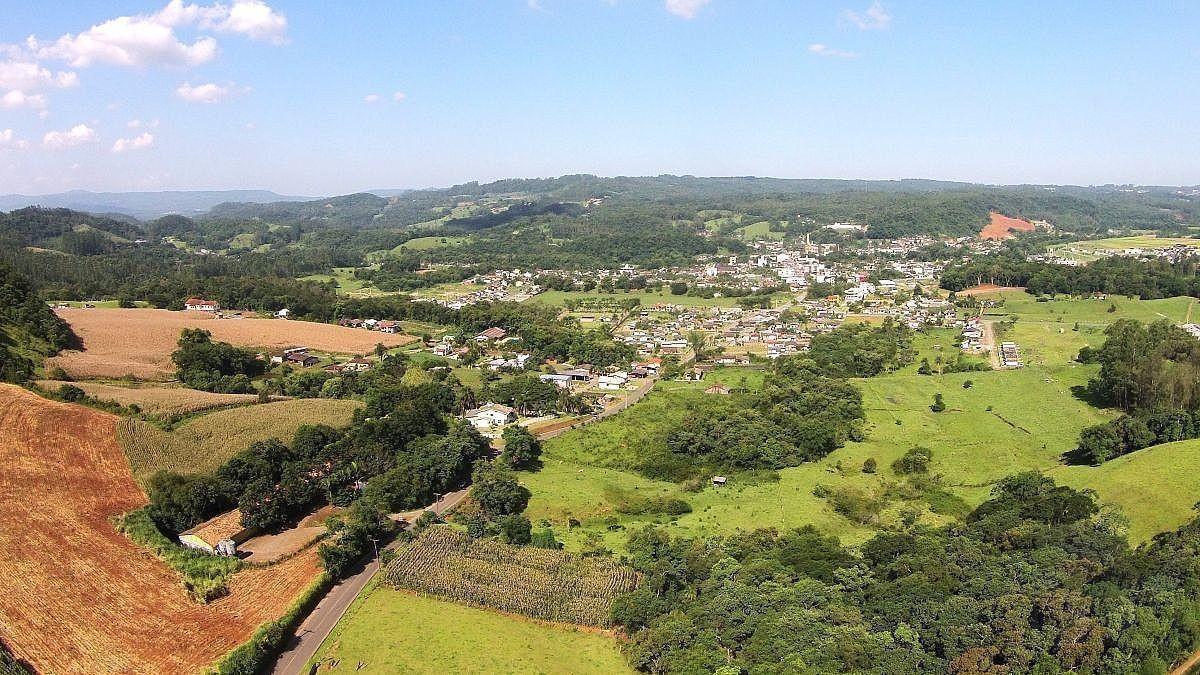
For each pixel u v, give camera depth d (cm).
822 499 11425
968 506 11156
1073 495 9750
